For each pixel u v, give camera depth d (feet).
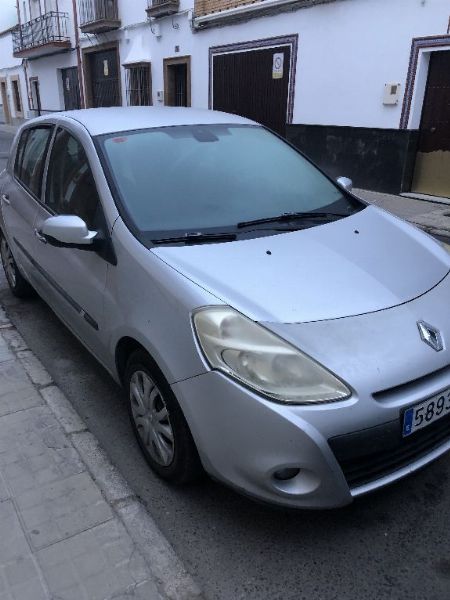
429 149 29.86
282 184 10.58
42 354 12.68
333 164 34.47
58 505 7.82
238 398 6.56
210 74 43.65
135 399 8.67
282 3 35.04
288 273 7.83
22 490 8.11
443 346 7.29
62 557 6.97
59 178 11.28
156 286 7.74
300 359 6.57
